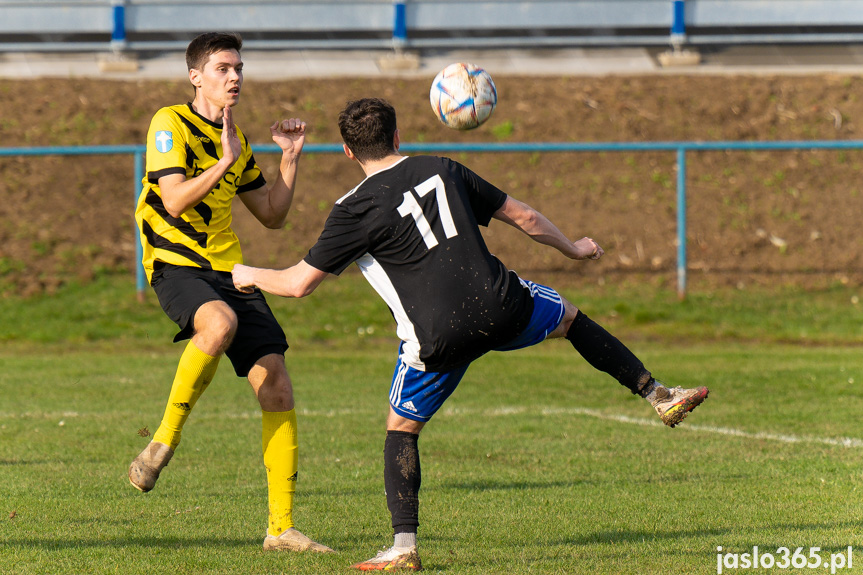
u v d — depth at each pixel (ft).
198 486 69.21
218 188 55.57
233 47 55.88
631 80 236.02
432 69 240.12
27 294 176.65
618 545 52.03
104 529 55.83
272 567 47.47
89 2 233.35
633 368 49.44
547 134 217.97
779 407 103.76
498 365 140.87
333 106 222.69
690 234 196.95
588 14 234.79
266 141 209.97
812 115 223.71
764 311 175.73
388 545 53.31
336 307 176.65
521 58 247.29
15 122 213.66
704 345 159.74
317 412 103.55
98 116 216.95
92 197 202.80
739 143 173.68
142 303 175.32
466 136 216.13
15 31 232.94
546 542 53.11
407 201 45.80
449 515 60.18
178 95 225.76
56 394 114.62
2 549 50.70
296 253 190.80
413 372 47.75
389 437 49.16
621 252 192.85
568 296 181.27
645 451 81.87
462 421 97.81
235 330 51.16
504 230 199.82
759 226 199.11
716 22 238.68
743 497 64.18
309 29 233.76
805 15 236.63
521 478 71.67
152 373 132.16
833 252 193.06
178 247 54.39
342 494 67.05
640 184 208.64
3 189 201.98
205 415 102.42
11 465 75.61
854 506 61.11
